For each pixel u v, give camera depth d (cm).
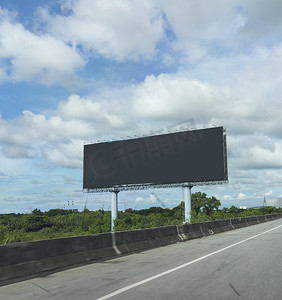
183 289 718
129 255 1374
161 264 1097
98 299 652
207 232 2455
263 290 698
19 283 852
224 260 1148
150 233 1673
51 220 15938
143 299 641
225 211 11225
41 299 672
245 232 2633
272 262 1078
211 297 646
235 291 692
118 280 842
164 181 5466
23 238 12044
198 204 9250
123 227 6016
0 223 15475
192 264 1075
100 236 1280
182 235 2031
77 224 14412
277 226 3359
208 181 5172
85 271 1002
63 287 780
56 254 1048
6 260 880
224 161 5066
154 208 8762
